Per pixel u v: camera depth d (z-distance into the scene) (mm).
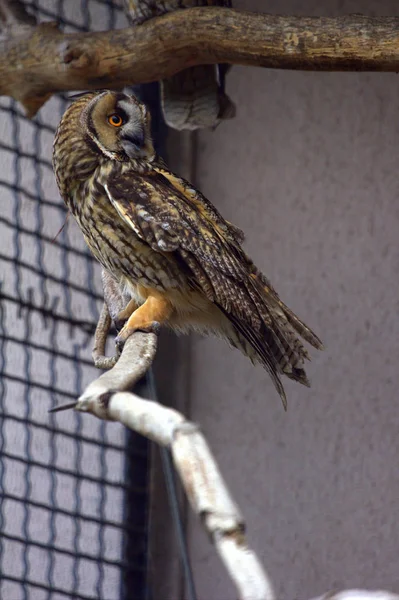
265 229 11359
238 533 3504
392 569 10289
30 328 10961
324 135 11352
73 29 11164
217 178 11555
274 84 11586
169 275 7504
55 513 10609
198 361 11375
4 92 8742
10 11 8703
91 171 7680
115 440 10844
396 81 11172
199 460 3742
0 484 10562
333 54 7754
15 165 11234
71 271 11094
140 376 4727
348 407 10844
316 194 11266
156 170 7789
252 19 7949
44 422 10781
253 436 11078
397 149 11055
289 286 11180
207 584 10594
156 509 10789
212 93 9297
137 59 8297
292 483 10875
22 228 11164
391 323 10828
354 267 11047
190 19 8078
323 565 10539
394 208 11008
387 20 7703
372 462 10641
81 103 7832
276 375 7504
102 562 10609
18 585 10391
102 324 7738
